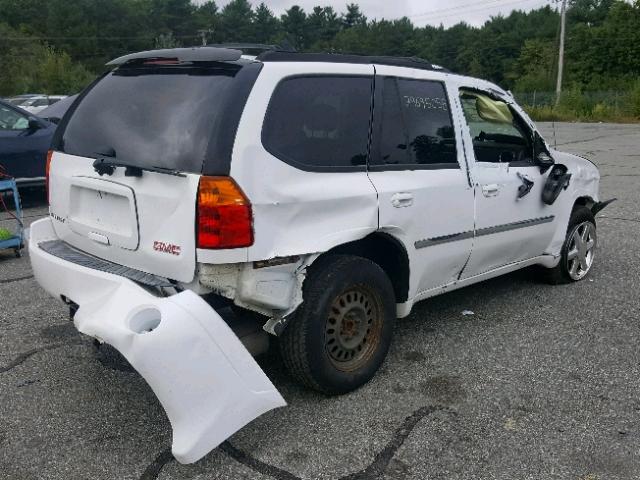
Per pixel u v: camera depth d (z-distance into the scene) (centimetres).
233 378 305
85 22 9344
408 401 381
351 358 391
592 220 614
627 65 6619
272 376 409
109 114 377
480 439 343
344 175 370
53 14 9225
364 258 389
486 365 430
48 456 327
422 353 448
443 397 387
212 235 316
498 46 10162
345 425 355
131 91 374
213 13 11612
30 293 573
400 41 11288
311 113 358
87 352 448
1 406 376
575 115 4353
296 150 348
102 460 324
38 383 404
